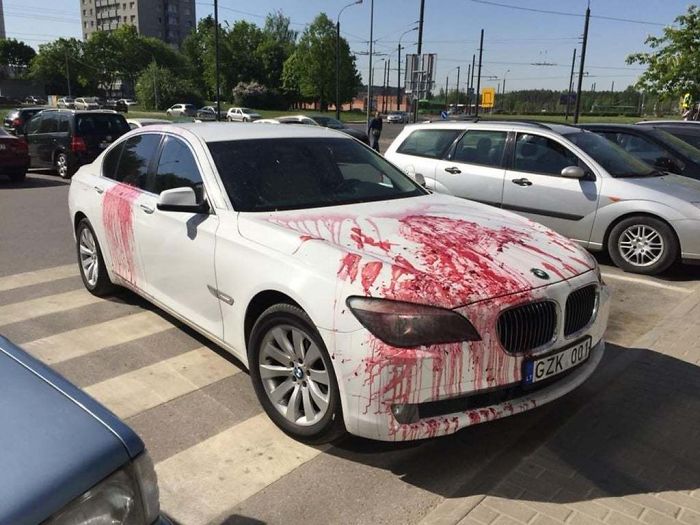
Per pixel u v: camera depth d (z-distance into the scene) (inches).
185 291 160.9
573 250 138.6
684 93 669.3
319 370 122.6
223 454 128.0
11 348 81.9
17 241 321.1
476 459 127.2
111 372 164.6
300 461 125.8
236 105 3695.9
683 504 112.0
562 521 106.7
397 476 121.3
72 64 4539.9
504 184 297.0
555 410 146.3
